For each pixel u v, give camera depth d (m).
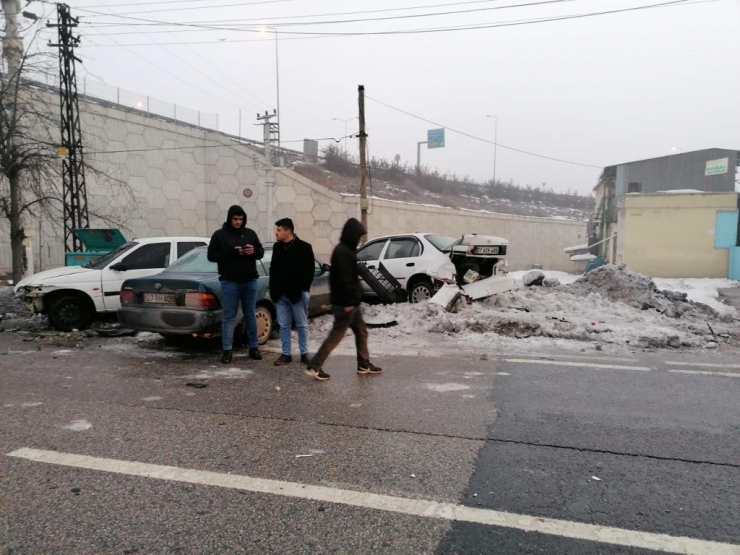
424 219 28.73
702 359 6.48
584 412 4.48
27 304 8.44
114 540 2.59
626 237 19.58
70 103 15.52
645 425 4.15
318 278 9.07
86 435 4.00
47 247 19.14
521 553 2.47
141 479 3.25
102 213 20.55
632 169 27.52
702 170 25.95
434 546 2.53
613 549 2.49
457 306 9.07
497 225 33.19
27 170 13.09
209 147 25.61
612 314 8.91
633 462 3.46
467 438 3.90
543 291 10.80
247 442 3.85
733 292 14.56
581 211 52.38
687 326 8.25
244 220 6.38
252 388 5.28
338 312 5.57
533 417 4.35
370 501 2.97
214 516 2.81
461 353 6.87
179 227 24.50
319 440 3.88
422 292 10.02
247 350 7.19
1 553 2.47
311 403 4.77
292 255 6.17
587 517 2.78
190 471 3.37
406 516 2.81
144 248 9.26
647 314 8.96
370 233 25.12
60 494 3.06
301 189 25.14
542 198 53.03
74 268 9.02
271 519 2.78
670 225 19.08
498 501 2.96
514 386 5.29
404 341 7.64
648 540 2.56
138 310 6.94
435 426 4.16
